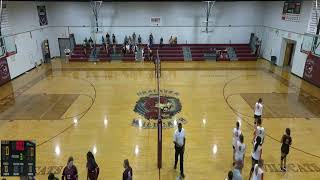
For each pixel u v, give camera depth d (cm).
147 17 2492
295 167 850
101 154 916
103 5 2444
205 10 2478
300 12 1852
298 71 1886
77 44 2536
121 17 2484
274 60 2239
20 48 1931
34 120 1177
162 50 2483
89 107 1322
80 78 1828
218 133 1066
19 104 1362
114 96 1472
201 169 837
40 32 2261
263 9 2462
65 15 2450
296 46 1908
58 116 1217
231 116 1223
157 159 880
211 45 2542
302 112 1268
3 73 1709
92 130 1088
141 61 2341
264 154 919
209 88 1612
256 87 1639
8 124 1139
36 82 1748
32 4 2112
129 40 2477
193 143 989
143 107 1319
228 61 2372
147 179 786
